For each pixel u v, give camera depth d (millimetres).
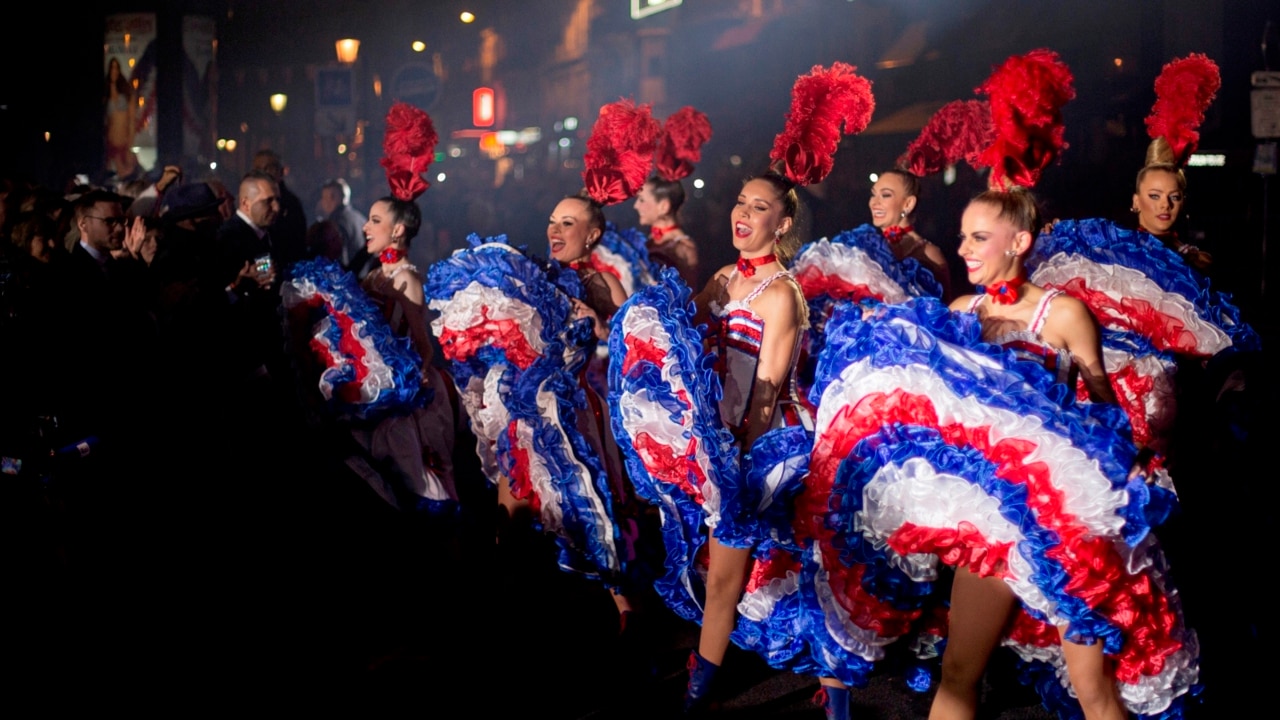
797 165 4727
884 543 3918
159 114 22734
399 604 6148
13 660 5383
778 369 4629
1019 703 4891
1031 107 3920
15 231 7227
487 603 6125
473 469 9125
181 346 7184
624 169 6020
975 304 4164
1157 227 6191
